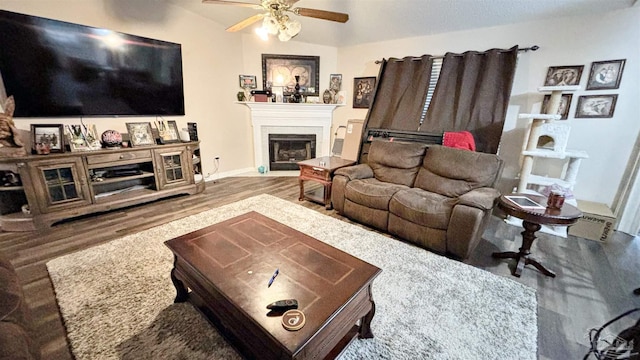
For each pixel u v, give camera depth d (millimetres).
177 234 2645
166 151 3506
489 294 1883
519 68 3215
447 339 1514
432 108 3594
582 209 2779
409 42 3967
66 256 2219
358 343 1481
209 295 1410
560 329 1619
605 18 2721
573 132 3037
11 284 1218
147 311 1666
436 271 2143
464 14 3152
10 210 2787
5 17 2518
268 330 1058
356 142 4238
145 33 3482
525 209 2033
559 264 2299
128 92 3393
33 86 2760
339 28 4027
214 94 4418
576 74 2932
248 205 3480
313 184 4504
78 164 2836
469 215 2193
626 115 2773
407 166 3203
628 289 1993
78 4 2936
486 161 2705
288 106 4852
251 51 4715
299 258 1529
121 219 2992
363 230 2844
